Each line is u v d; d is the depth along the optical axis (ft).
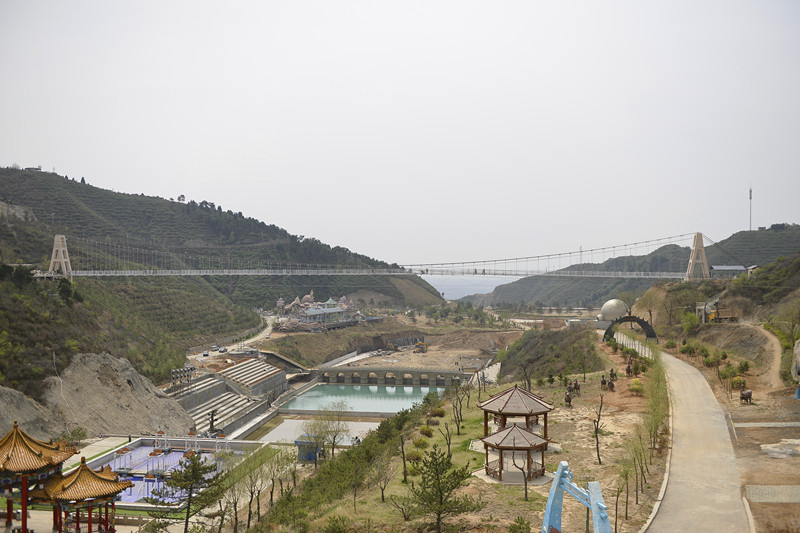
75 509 201.98
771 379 308.81
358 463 238.07
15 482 196.54
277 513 214.07
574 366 421.18
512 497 183.21
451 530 161.27
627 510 164.14
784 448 205.77
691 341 426.92
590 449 225.15
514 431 202.69
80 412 388.57
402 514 177.06
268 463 279.90
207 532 218.18
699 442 219.00
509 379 498.28
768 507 162.09
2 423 326.85
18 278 453.58
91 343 454.40
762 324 433.07
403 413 333.42
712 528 152.66
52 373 397.19
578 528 157.89
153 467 327.67
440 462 168.04
